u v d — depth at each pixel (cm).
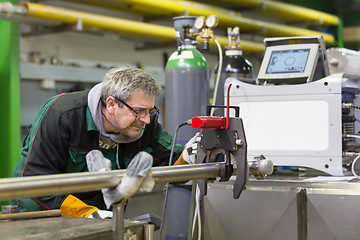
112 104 173
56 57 403
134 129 177
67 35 422
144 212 389
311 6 583
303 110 192
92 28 369
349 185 171
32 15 321
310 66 201
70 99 184
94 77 428
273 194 183
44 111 181
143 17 471
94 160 107
